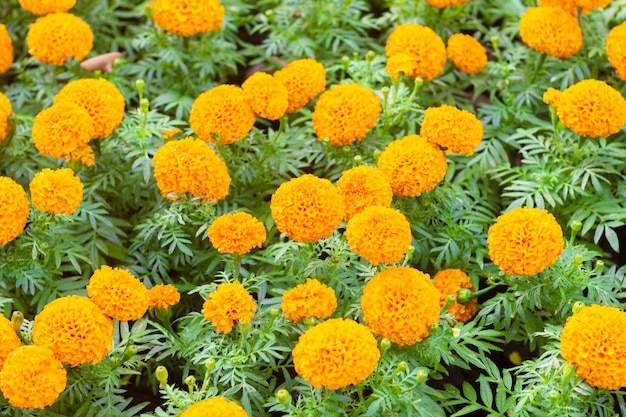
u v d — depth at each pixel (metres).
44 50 1.94
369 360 1.54
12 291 1.77
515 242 1.66
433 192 1.82
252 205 1.88
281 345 1.69
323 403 1.59
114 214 1.90
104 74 2.01
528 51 2.05
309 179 1.68
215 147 1.88
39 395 1.54
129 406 1.75
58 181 1.70
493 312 1.75
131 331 1.69
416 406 1.61
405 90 1.93
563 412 1.61
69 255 1.77
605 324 1.57
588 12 2.07
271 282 1.75
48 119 1.76
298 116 2.04
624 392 1.64
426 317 1.61
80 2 2.17
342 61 1.95
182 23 1.95
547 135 1.97
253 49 2.12
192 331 1.68
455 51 1.98
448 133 1.76
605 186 1.90
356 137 1.82
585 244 1.87
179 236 1.78
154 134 1.91
